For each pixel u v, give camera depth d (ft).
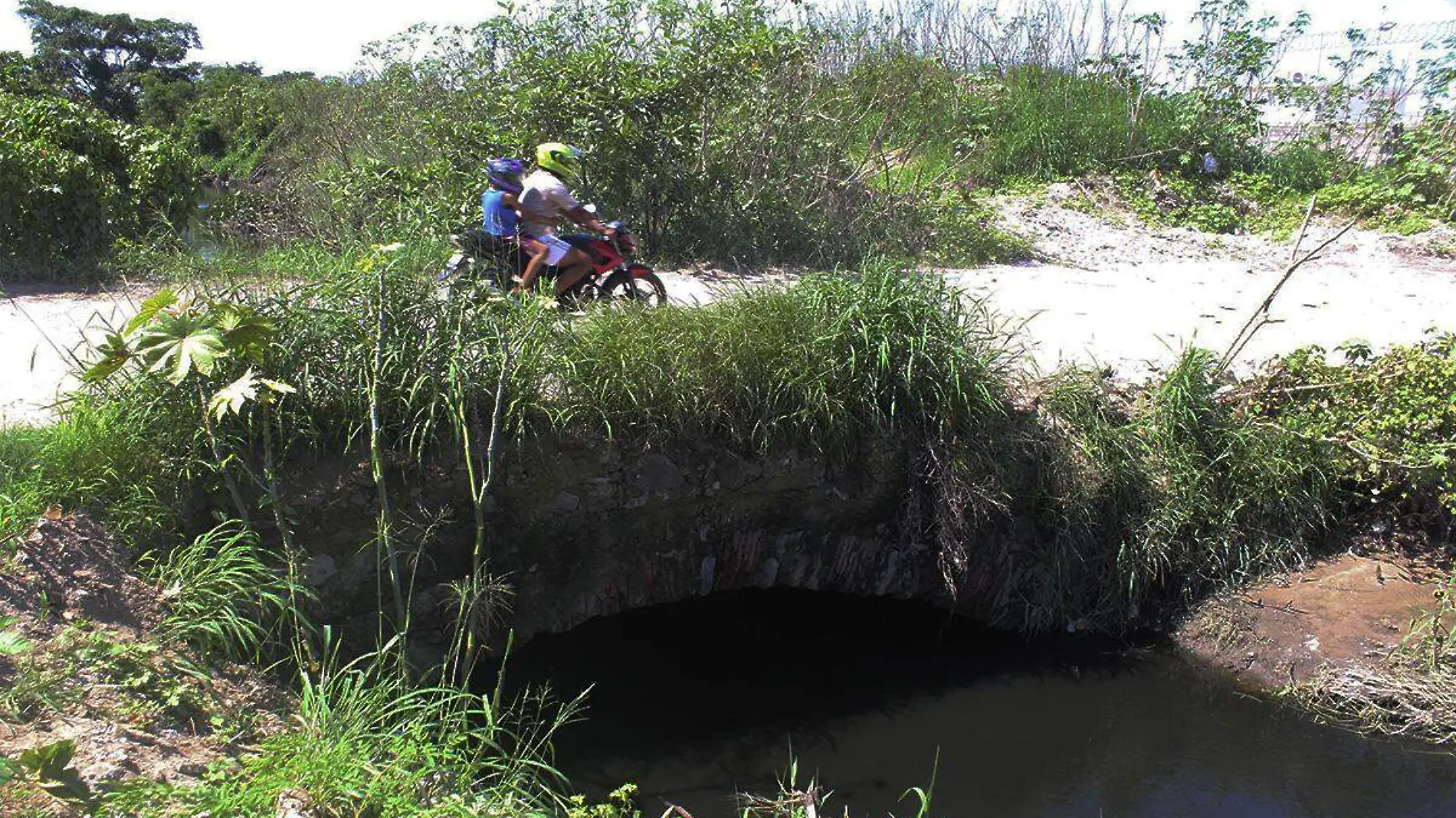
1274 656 20.16
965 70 57.00
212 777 12.18
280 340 17.63
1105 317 30.01
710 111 36.52
